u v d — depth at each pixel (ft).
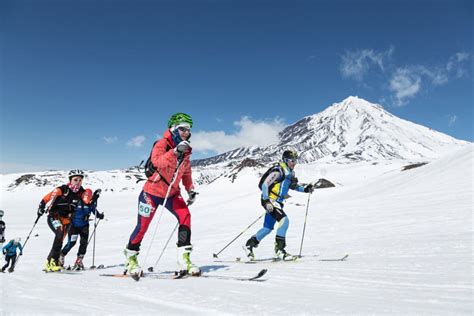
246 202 89.92
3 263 29.84
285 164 20.22
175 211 14.92
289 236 31.09
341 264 14.87
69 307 7.88
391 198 50.98
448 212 31.22
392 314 6.84
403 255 16.02
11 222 89.97
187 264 13.91
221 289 10.22
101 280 13.53
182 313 7.22
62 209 21.90
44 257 33.53
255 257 22.04
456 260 13.56
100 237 51.98
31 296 9.66
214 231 46.39
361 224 32.32
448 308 7.18
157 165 13.83
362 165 405.18
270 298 8.66
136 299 8.98
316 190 106.63
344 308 7.39
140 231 14.62
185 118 14.11
